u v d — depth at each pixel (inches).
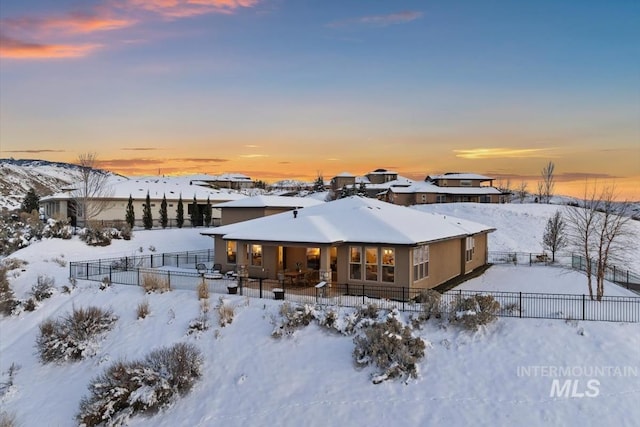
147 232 1673.2
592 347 581.0
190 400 565.3
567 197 3831.2
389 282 832.9
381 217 940.6
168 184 2337.6
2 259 1214.9
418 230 919.7
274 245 897.5
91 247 1392.7
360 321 644.7
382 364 565.6
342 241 840.9
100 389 559.2
